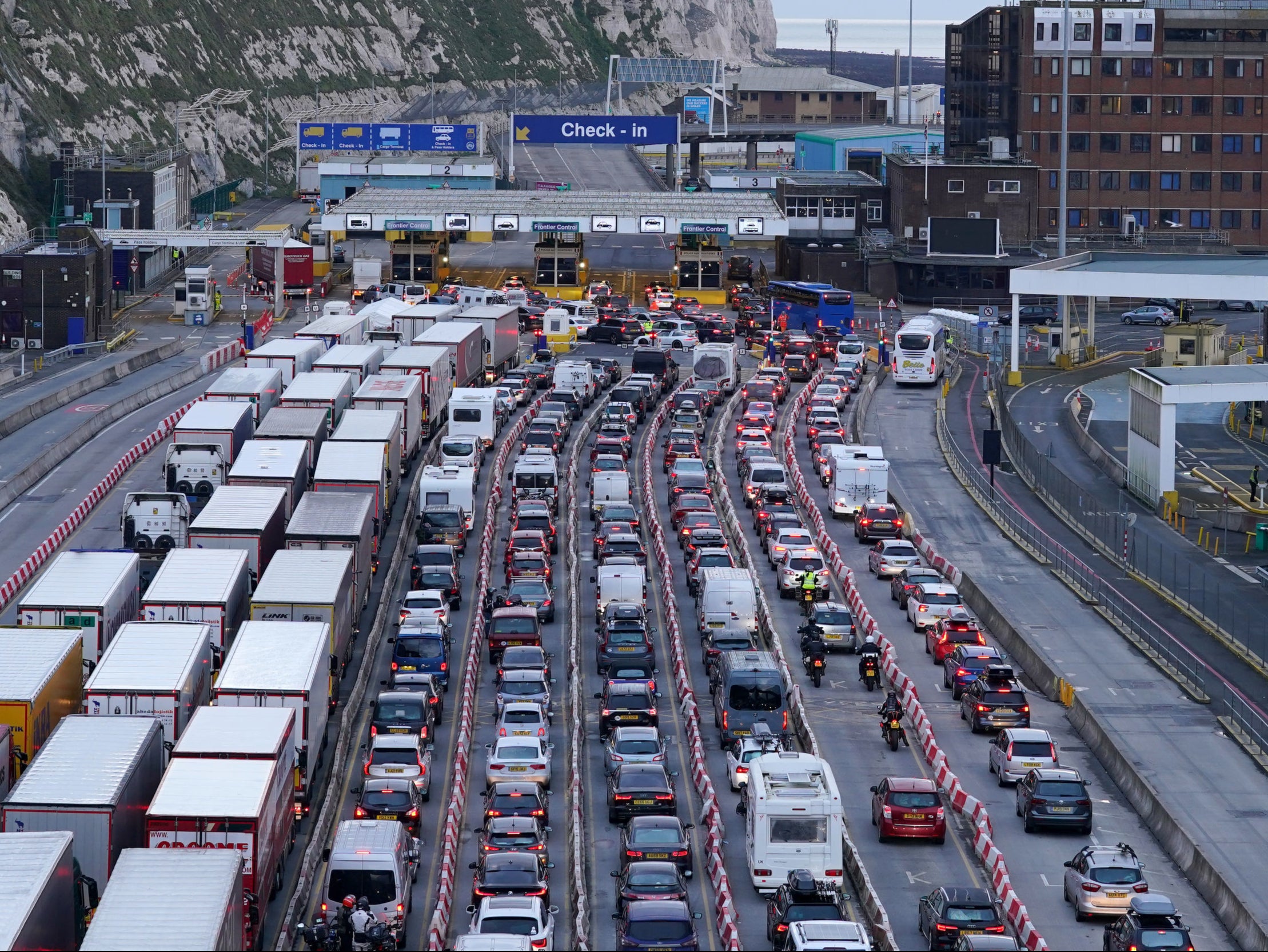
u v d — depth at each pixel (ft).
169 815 412.57
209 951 333.83
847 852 498.69
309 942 423.64
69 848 378.12
